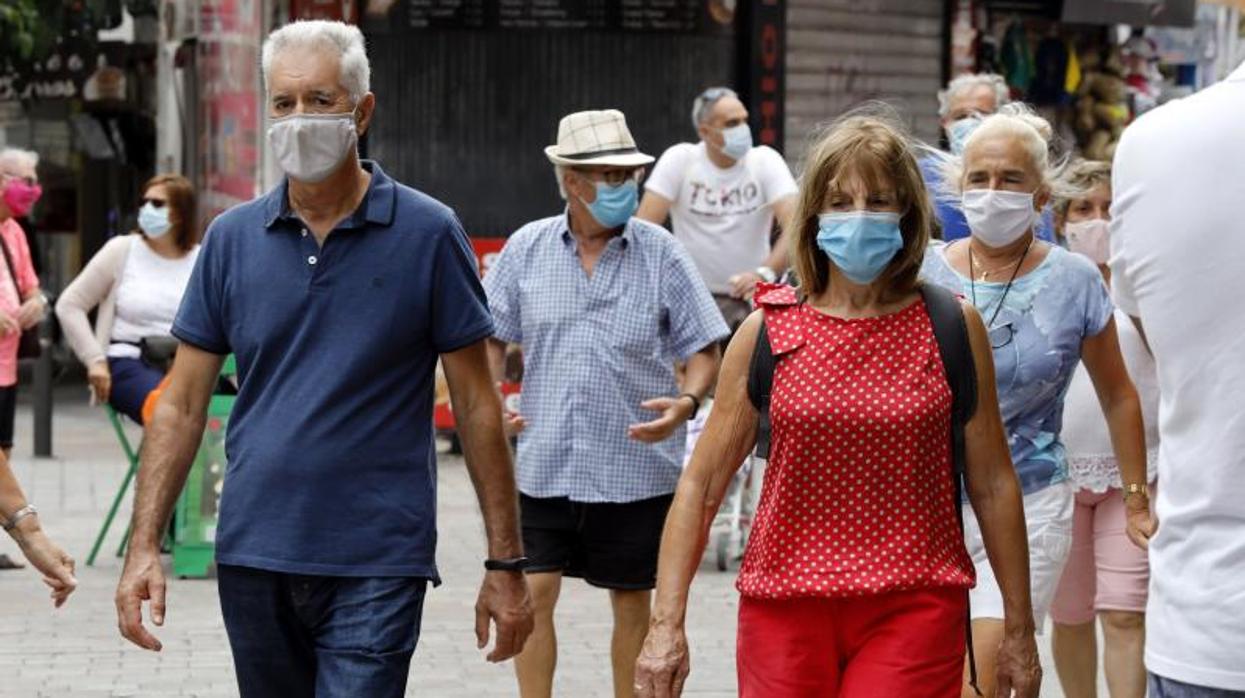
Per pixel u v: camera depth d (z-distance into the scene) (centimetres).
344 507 487
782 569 470
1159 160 381
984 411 475
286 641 501
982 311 600
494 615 510
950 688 470
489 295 728
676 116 1582
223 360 516
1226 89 380
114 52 2253
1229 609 377
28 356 1139
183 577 1059
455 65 1538
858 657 471
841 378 465
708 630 933
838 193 466
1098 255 768
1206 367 379
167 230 1088
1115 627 685
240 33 1608
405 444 493
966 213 599
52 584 546
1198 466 381
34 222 2473
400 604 488
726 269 1106
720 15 1588
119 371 1081
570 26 1554
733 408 480
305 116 479
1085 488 684
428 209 497
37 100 2367
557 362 714
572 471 708
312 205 492
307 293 490
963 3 1702
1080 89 1767
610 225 712
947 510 474
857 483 466
